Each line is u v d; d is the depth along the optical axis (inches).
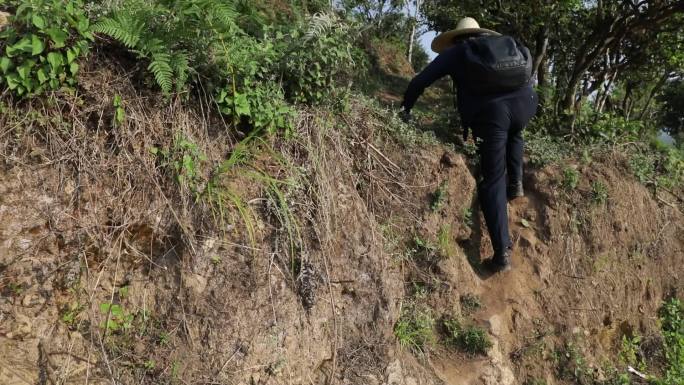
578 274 205.5
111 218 113.0
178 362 114.0
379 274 148.8
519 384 174.9
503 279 187.6
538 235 204.5
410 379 148.2
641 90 553.9
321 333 134.6
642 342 222.7
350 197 150.5
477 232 189.8
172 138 120.9
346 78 185.2
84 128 112.1
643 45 291.9
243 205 126.3
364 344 143.6
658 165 265.1
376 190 167.2
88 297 109.1
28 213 104.5
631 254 227.1
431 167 179.2
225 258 121.8
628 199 228.4
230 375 117.8
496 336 171.8
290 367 126.7
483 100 175.0
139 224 115.4
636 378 207.0
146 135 118.4
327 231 137.9
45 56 105.7
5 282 101.8
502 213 177.8
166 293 116.7
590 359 194.9
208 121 127.8
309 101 150.1
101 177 112.5
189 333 116.0
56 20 103.8
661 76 465.7
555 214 207.3
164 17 120.6
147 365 111.6
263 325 123.6
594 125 246.7
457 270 175.8
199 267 118.8
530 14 252.8
